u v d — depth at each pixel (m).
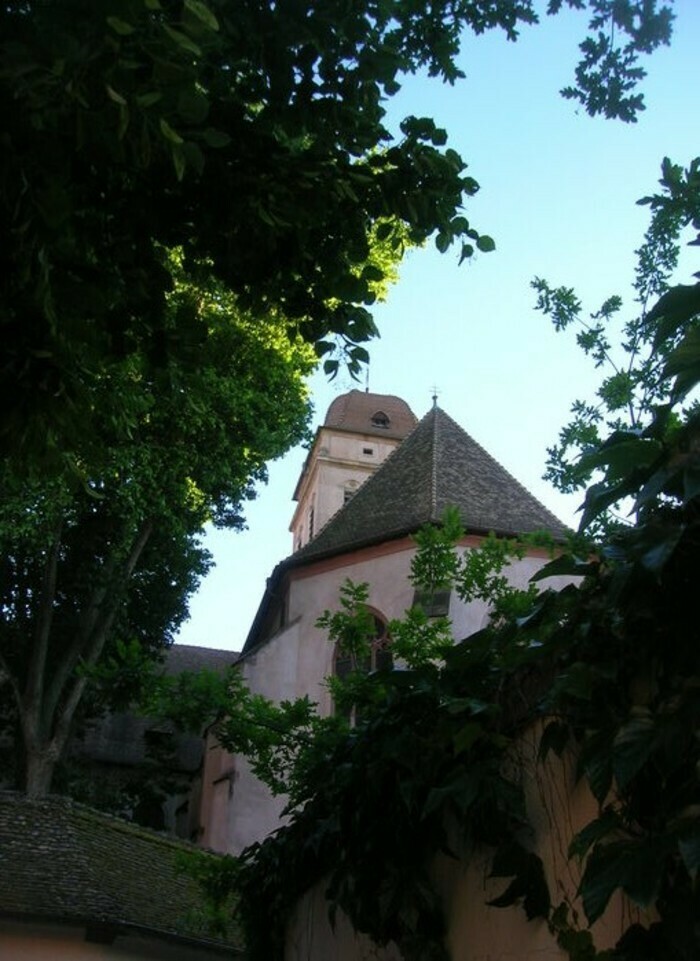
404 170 5.37
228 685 7.59
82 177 4.72
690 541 3.22
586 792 3.68
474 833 4.13
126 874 15.23
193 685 7.46
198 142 4.62
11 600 24.97
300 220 5.02
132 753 33.25
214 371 20.25
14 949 13.07
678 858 3.07
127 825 17.03
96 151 4.24
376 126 5.30
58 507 20.55
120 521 23.22
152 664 7.58
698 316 3.51
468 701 4.20
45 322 4.53
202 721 7.55
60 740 23.02
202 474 22.20
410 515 22.83
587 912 3.09
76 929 13.30
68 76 3.80
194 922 13.51
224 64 5.02
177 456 21.64
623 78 6.26
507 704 4.22
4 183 4.11
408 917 4.47
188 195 5.05
